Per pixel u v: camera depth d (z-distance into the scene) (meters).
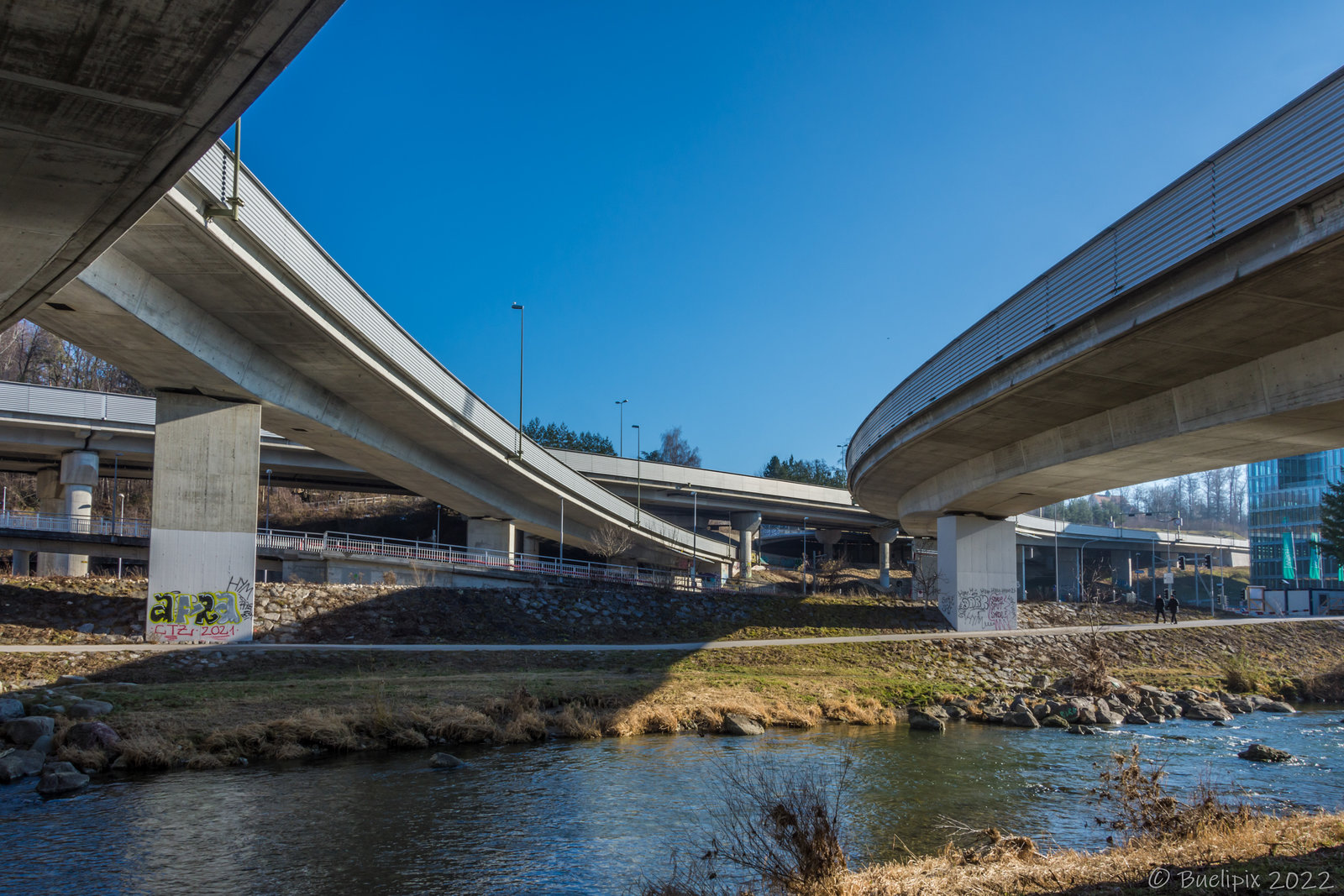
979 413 39.28
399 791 22.02
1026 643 51.84
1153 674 47.19
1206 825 14.14
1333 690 46.41
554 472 67.38
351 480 78.56
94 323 32.09
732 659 43.94
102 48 11.53
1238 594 131.00
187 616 38.06
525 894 15.12
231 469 39.50
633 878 15.76
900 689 39.72
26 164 14.15
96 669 32.47
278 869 16.34
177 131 13.45
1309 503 121.12
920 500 63.34
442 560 58.38
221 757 24.77
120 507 91.31
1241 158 21.70
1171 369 30.64
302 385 42.94
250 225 30.31
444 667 37.94
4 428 59.41
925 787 22.95
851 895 11.30
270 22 11.23
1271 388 28.58
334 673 35.47
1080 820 19.52
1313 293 23.03
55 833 18.19
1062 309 29.47
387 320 42.06
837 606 58.72
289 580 52.47
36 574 63.53
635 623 52.50
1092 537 127.25
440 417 50.12
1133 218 25.80
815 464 189.62
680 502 98.56
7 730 23.95
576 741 29.19
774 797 14.68
